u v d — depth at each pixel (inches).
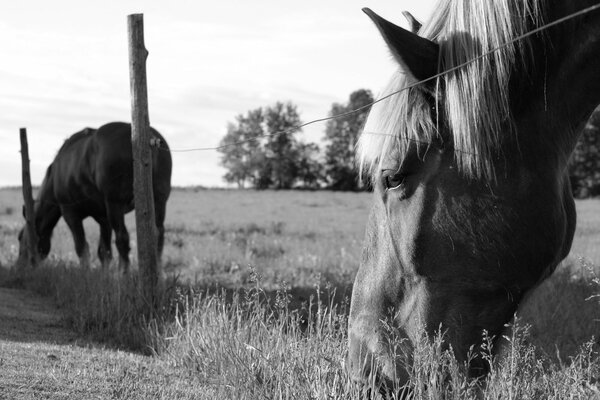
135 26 322.0
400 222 124.6
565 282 334.6
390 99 125.6
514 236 118.6
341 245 693.3
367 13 121.4
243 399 177.0
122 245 485.1
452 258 121.0
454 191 120.0
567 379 161.2
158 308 289.1
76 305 315.3
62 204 536.7
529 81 119.7
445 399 122.8
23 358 205.3
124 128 490.6
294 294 363.3
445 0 129.6
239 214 1525.6
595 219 1108.5
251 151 4675.2
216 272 500.4
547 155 120.6
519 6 119.9
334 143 4200.3
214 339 221.8
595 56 123.0
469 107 118.2
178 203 1951.3
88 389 177.6
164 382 196.5
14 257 665.0
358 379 130.1
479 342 122.2
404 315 126.2
